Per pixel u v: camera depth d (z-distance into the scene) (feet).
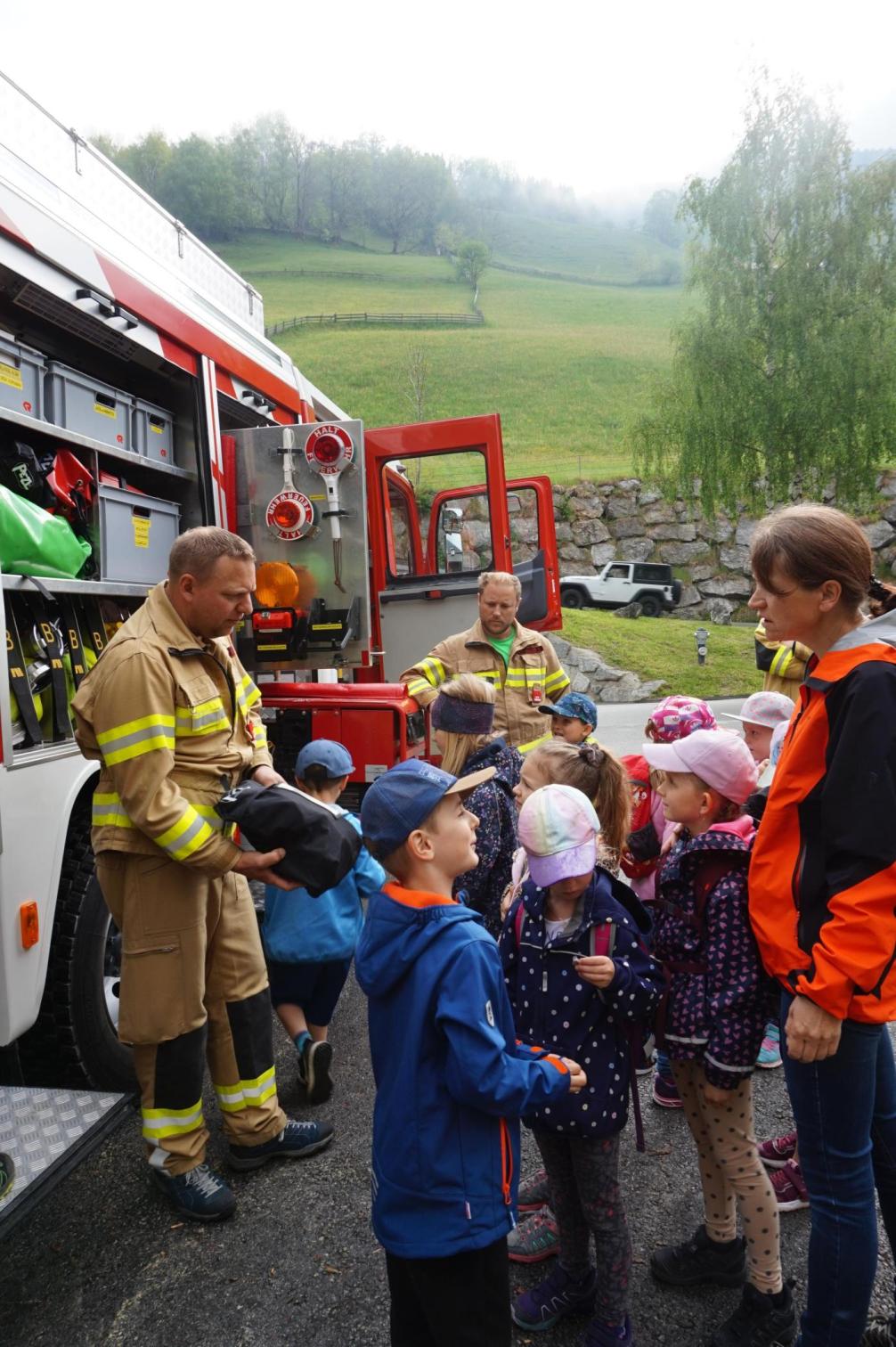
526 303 268.82
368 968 5.87
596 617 71.82
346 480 14.33
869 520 79.56
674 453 75.41
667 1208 8.69
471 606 19.83
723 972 6.73
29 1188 7.11
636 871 10.00
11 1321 7.47
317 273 295.69
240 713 9.22
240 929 9.45
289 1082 11.36
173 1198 8.75
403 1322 5.95
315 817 8.14
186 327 13.19
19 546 9.16
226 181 343.05
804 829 6.01
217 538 8.38
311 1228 8.54
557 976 6.82
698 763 7.03
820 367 65.57
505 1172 5.66
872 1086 5.95
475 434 19.57
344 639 14.12
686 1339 7.09
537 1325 7.20
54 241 10.28
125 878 8.41
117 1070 10.44
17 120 11.23
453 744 10.35
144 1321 7.43
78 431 11.03
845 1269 5.97
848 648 5.97
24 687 9.18
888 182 65.46
